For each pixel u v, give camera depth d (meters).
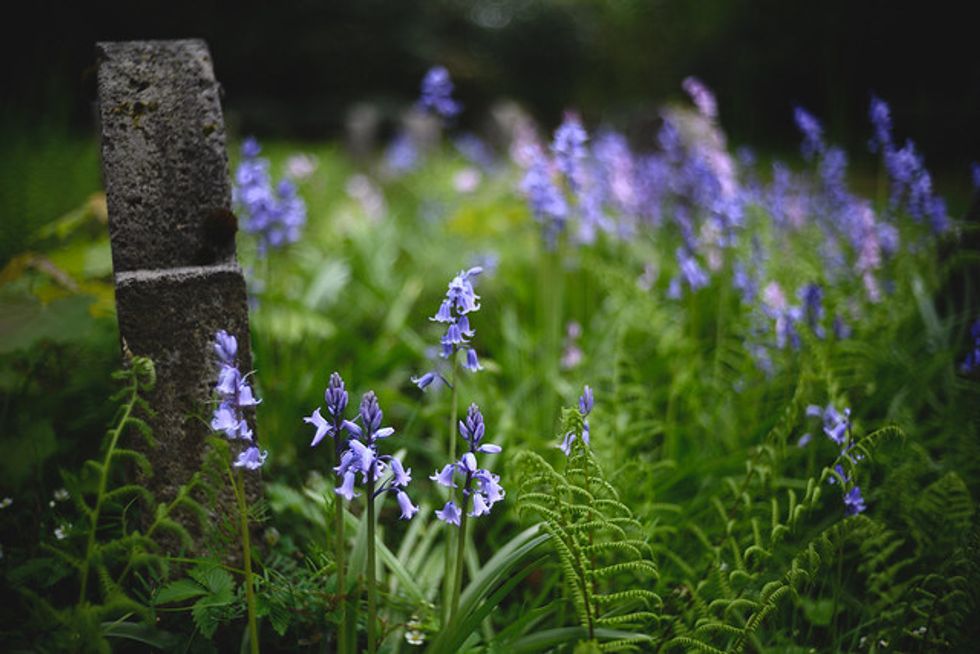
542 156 1.47
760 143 4.98
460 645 0.99
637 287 1.50
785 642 1.11
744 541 1.13
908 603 1.07
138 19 5.16
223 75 6.21
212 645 1.02
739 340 1.51
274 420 1.37
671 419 1.33
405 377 1.57
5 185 1.70
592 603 1.02
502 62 7.71
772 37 5.67
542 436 1.37
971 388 1.31
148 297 1.01
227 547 1.04
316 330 1.56
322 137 5.39
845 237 1.73
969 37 4.52
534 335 1.69
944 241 1.49
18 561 1.05
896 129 3.95
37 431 1.14
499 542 1.24
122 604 0.92
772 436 1.15
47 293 1.32
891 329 1.42
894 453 1.25
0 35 3.25
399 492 0.95
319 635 1.04
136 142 1.07
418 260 2.15
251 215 1.43
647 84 7.48
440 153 3.71
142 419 1.02
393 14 6.82
